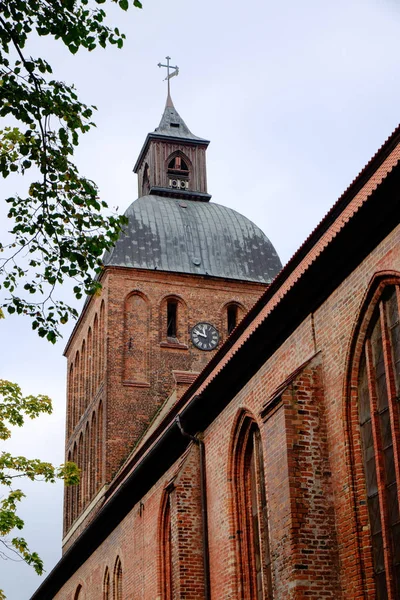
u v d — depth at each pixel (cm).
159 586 2902
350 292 1873
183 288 4831
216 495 2506
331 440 1916
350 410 1870
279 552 1906
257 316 2372
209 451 2600
